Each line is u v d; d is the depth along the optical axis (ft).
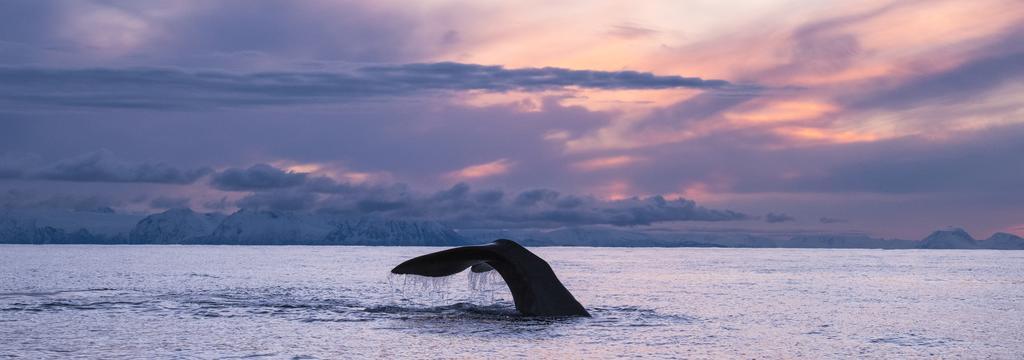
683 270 339.57
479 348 85.87
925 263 513.45
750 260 591.37
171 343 88.17
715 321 112.78
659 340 92.73
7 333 95.55
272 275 261.65
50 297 147.23
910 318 119.44
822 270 345.31
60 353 81.30
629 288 194.70
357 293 164.86
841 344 90.74
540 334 96.99
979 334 100.27
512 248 119.96
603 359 79.87
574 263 479.00
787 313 125.70
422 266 117.91
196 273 274.36
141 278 230.48
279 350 83.87
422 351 83.97
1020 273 313.12
